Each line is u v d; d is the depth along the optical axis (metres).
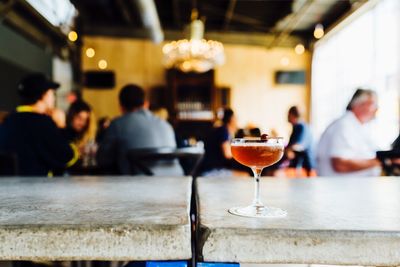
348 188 1.30
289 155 5.34
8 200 0.99
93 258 0.71
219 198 1.06
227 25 10.05
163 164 2.46
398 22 6.93
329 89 10.12
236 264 0.72
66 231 0.71
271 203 0.99
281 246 0.70
